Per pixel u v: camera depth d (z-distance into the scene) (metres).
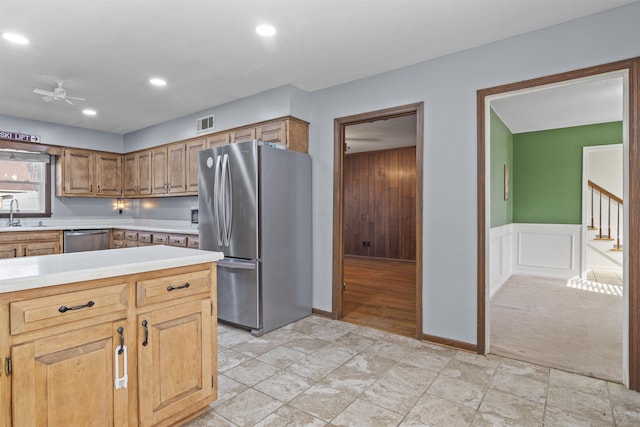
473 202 2.63
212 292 1.83
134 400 1.50
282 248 3.21
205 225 3.39
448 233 2.74
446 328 2.76
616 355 2.57
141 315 1.52
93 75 3.14
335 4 2.08
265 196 3.04
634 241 2.07
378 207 7.44
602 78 2.20
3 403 1.17
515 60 2.46
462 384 2.15
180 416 1.70
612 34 2.12
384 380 2.20
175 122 4.60
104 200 5.57
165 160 4.76
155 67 2.98
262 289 3.01
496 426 1.74
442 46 2.62
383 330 3.12
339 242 3.42
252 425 1.73
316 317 3.50
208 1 2.04
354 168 7.75
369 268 6.24
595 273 5.73
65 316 1.30
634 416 1.82
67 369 1.30
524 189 5.66
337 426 1.73
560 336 2.96
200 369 1.76
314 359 2.51
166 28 2.34
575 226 5.25
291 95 3.40
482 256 2.60
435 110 2.81
